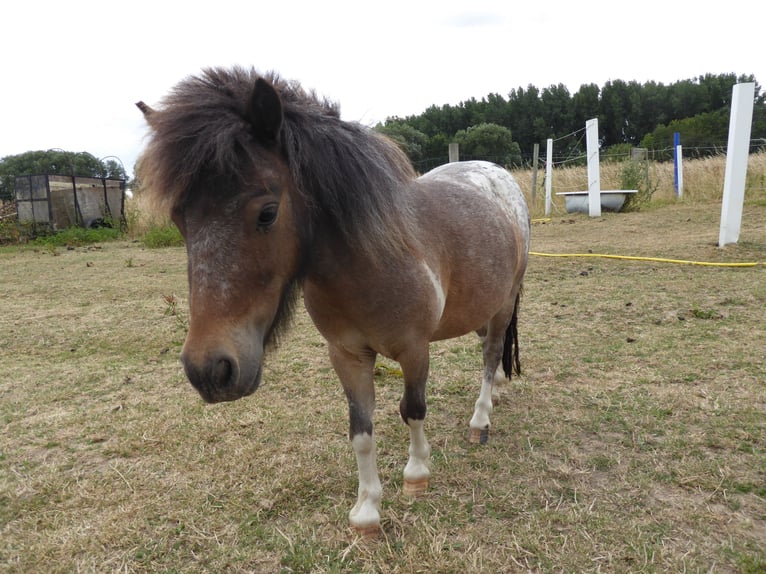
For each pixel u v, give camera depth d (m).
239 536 2.08
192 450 2.71
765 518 2.03
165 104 1.53
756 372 3.23
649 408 2.90
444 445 2.71
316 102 1.79
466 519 2.13
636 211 11.66
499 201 2.78
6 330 4.91
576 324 4.36
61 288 6.65
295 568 1.91
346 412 3.08
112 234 12.56
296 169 1.53
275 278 1.55
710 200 12.68
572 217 11.34
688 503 2.14
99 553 2.01
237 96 1.54
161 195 1.44
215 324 1.41
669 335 3.96
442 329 2.37
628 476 2.34
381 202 1.71
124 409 3.22
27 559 1.99
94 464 2.64
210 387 1.40
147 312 5.39
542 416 2.93
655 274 5.77
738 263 5.88
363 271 1.77
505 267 2.53
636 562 1.84
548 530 2.02
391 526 2.11
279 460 2.59
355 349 1.98
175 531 2.12
